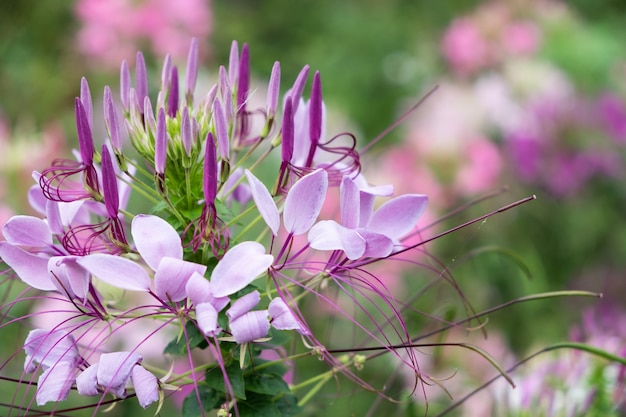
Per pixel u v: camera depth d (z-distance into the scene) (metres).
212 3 1.71
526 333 1.09
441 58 1.53
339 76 1.57
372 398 0.80
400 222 0.64
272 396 0.65
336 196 0.99
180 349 0.63
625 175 1.28
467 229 1.18
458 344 0.62
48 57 1.42
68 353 0.61
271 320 0.61
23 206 0.98
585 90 1.40
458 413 0.80
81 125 0.62
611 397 0.75
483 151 1.18
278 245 0.87
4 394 0.83
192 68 0.66
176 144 0.64
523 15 1.44
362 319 0.90
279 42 1.77
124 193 0.66
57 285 0.61
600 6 1.80
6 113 1.29
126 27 1.28
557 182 1.26
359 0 1.76
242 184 0.68
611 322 0.86
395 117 1.43
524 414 0.75
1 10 1.45
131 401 0.82
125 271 0.60
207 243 0.63
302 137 0.65
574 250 1.28
